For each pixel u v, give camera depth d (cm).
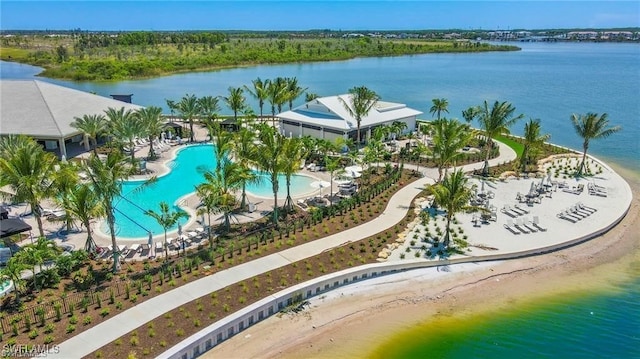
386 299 3119
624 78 15900
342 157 5866
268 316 2905
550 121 9131
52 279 3038
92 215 3222
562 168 5869
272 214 4278
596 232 4038
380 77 16238
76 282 3075
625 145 7394
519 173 5628
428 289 3231
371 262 3425
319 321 2878
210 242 3538
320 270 3272
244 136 4406
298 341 2698
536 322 2939
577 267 3559
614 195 4938
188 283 3047
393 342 2731
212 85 14012
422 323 2903
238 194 4775
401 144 6894
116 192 3197
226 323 2666
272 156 3912
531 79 15688
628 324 2931
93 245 3450
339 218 4156
